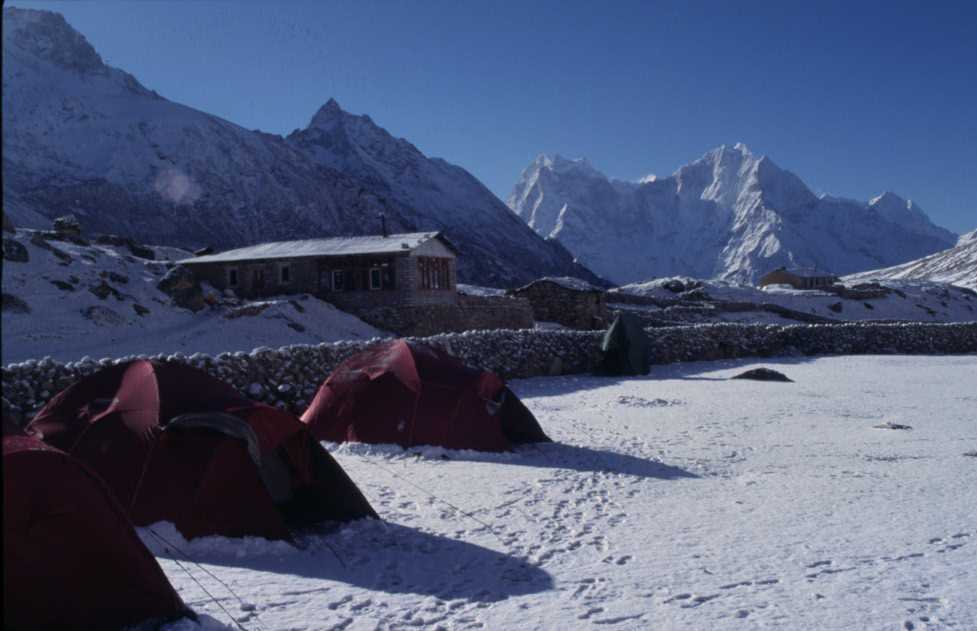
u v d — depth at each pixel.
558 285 59.59
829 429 18.25
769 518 9.85
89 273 34.56
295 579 7.32
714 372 36.31
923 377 34.22
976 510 10.24
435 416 14.46
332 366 21.27
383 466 13.20
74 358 27.52
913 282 126.81
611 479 12.33
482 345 28.55
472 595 6.87
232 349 32.66
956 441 16.44
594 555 8.22
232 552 8.17
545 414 20.70
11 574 5.50
